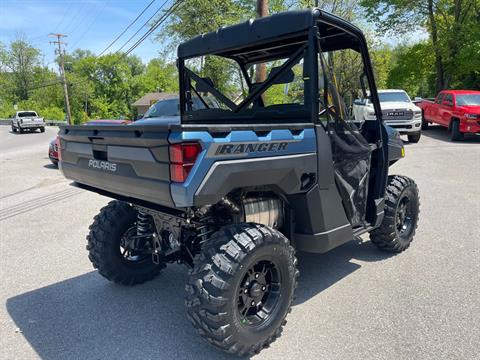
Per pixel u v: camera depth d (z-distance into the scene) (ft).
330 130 11.16
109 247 12.83
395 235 14.90
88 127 10.28
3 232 20.47
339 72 11.78
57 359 9.69
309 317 11.25
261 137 9.18
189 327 11.04
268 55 12.78
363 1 77.05
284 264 9.80
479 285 12.89
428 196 24.58
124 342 10.34
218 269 8.64
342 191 11.73
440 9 81.51
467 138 54.65
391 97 51.42
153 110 34.37
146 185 8.77
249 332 9.15
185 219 9.52
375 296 12.38
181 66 14.34
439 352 9.47
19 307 12.35
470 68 81.00
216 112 13.65
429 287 12.85
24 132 126.52
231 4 65.26
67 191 31.30
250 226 9.45
